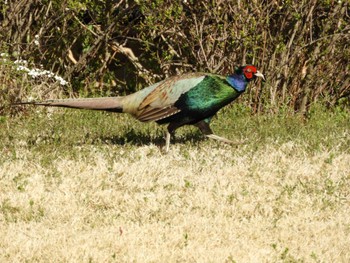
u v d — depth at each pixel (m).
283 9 37.38
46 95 37.66
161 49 38.50
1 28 38.09
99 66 40.78
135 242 21.81
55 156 29.45
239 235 22.86
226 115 37.09
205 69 37.91
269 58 37.78
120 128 33.91
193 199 25.59
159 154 30.44
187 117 30.36
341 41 38.31
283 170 28.78
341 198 26.06
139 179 27.33
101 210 24.72
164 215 24.25
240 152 30.80
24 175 27.33
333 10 37.91
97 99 30.52
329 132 33.97
